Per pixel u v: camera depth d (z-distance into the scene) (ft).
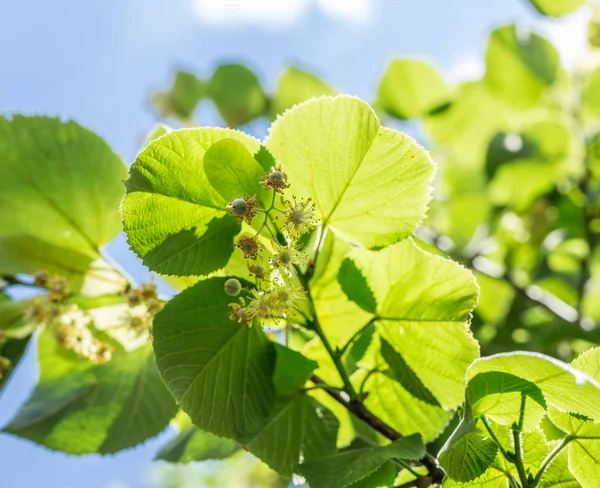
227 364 1.93
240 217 1.88
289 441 1.99
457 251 3.46
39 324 2.18
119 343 2.23
